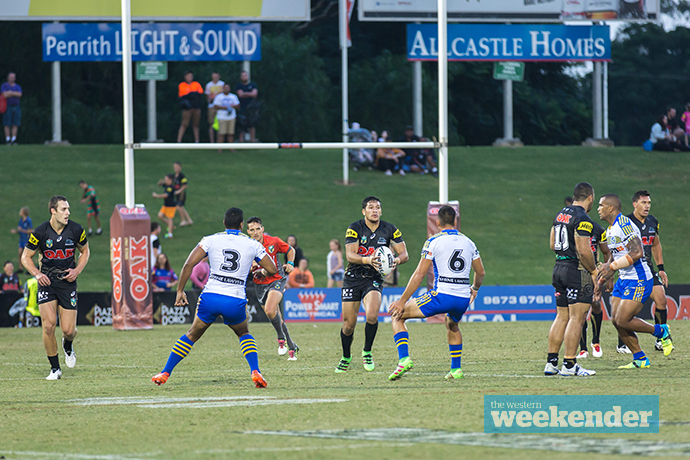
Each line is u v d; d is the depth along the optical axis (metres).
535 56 93.44
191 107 102.44
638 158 116.56
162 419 20.77
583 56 94.12
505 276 84.88
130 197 59.62
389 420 19.75
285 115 129.62
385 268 30.39
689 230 98.25
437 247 27.98
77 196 96.94
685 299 62.00
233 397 24.64
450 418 19.86
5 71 129.38
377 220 31.33
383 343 45.59
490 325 58.38
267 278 38.38
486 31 92.44
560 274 28.45
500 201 103.25
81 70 138.12
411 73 137.12
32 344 47.66
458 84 154.25
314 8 147.75
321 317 63.81
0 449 17.47
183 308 63.03
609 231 31.14
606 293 61.31
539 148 119.75
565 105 163.25
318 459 15.65
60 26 92.44
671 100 181.00
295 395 24.75
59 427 20.03
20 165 103.00
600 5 94.44
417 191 104.44
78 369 34.69
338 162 112.44
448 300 27.81
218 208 96.56
